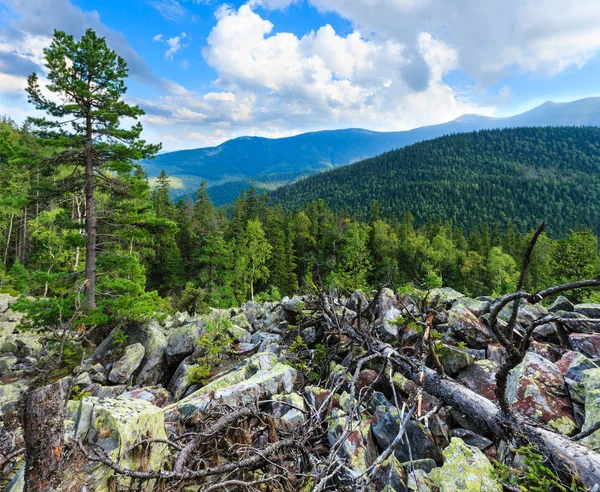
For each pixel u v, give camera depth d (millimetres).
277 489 3781
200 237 54312
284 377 6309
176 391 8203
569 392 4367
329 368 7223
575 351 5676
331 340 8383
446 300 9141
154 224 14656
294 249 64562
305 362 7637
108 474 3043
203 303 32219
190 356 9844
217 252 36500
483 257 66312
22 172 35469
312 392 5754
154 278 47781
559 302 8141
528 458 3188
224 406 4875
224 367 9055
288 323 10898
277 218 67250
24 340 14102
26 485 2137
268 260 51969
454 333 7004
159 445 3793
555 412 4098
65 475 2631
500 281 57719
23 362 12156
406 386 5520
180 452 3514
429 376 4887
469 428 4742
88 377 8297
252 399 5555
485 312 8016
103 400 3893
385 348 5953
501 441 4121
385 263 56344
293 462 4316
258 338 10516
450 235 98062
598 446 3350
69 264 26625
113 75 13383
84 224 14469
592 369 4543
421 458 4414
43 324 11109
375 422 4926
